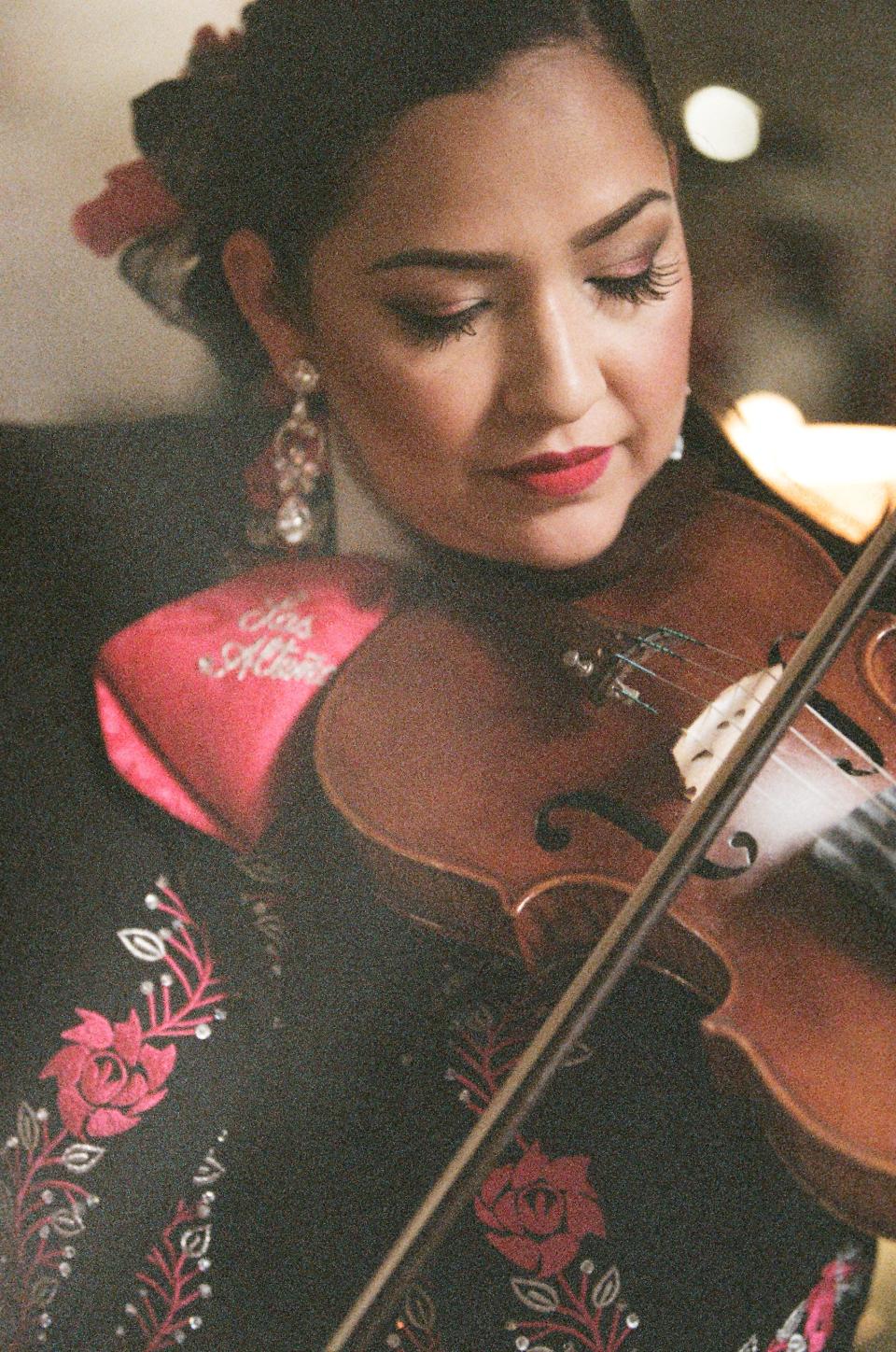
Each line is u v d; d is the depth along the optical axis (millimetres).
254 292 836
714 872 725
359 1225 757
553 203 736
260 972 803
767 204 1026
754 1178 750
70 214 860
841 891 714
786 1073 652
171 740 832
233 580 853
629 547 849
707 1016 677
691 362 915
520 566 835
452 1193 681
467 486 820
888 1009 668
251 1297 761
